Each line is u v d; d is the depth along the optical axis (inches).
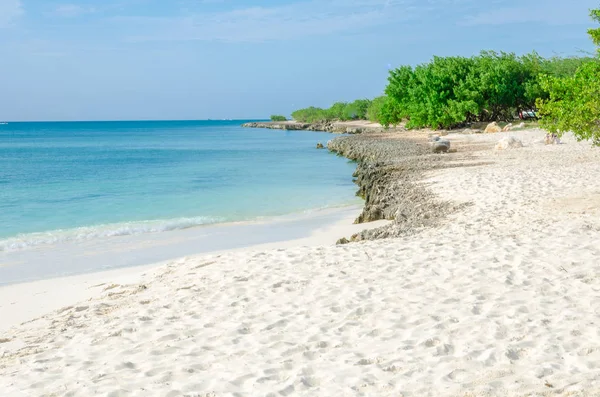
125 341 301.9
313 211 895.1
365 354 256.4
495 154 1236.5
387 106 2851.9
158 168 1697.8
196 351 275.1
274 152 2411.4
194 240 688.4
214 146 3051.2
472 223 558.3
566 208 579.8
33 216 866.1
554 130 601.9
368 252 457.4
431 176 961.5
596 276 344.8
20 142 3890.3
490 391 204.1
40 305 428.1
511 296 321.4
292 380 227.6
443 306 313.9
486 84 2285.9
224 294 376.5
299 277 398.9
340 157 2010.3
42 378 252.1
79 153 2541.8
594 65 588.4
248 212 893.8
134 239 701.9
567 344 246.7
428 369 232.1
